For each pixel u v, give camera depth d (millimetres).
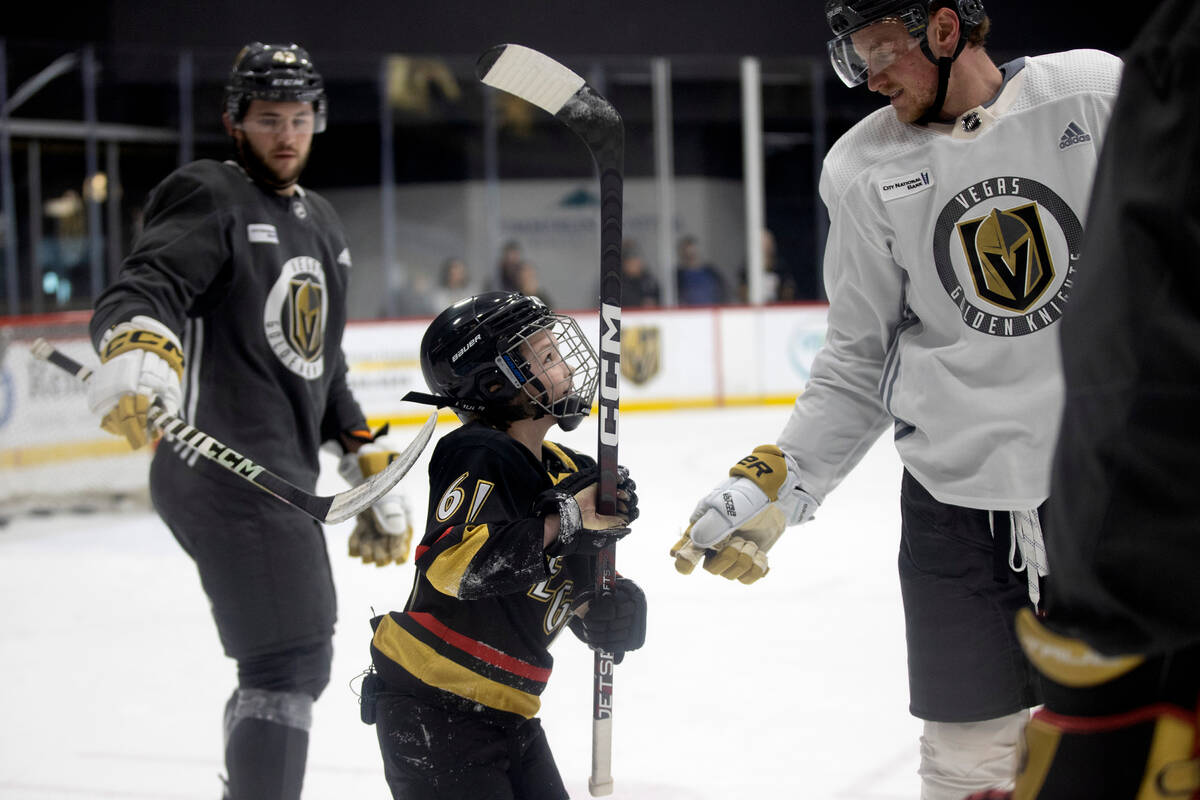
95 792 5223
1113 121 2018
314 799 5031
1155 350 1852
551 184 26750
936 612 3561
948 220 3430
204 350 4273
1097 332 1942
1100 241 1980
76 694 6621
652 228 25984
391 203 25891
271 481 3449
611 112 3188
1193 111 1865
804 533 10273
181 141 23812
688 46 24250
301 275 4438
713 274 23047
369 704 3205
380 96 24688
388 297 25328
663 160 23578
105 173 23484
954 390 3451
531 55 3135
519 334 3193
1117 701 2020
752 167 20453
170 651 7422
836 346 3826
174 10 23062
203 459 4172
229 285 4250
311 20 23703
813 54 24641
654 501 11812
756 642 7223
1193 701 1994
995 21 23516
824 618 7691
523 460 3148
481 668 3090
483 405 3256
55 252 23312
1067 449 1985
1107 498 1895
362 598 8445
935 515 3555
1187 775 1992
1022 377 3389
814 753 5418
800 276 25641
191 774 5410
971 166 3398
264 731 4094
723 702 6164
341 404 4836
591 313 19203
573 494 3141
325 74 24250
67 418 12664
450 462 3102
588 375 3340
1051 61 3389
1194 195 1847
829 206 3736
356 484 4734
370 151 26078
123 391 3746
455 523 2969
